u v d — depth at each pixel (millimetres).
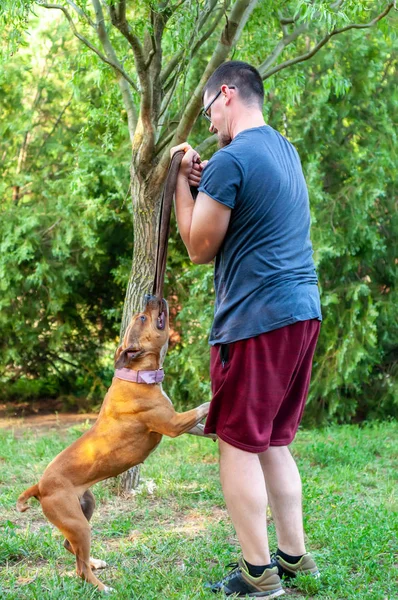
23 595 3701
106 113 6746
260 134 3527
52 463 3877
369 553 4215
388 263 9797
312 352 3641
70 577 3953
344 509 5324
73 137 10336
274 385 3418
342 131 9773
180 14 5168
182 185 3662
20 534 4738
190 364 9383
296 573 3801
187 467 6738
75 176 7551
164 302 3910
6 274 9750
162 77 5949
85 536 3781
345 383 9312
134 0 5633
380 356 9719
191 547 4414
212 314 9172
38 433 9086
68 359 11539
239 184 3375
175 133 5508
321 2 4766
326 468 6980
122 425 3848
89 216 9508
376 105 9789
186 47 5180
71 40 10344
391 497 5855
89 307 11047
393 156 9484
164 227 3775
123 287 10703
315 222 9008
